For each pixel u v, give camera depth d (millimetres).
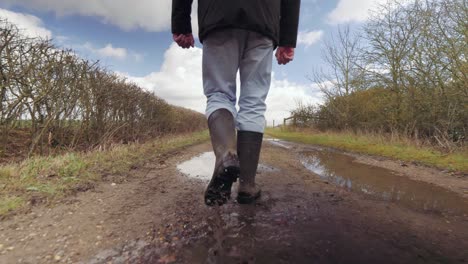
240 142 1496
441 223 1552
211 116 1373
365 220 1555
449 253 1173
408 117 6508
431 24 5621
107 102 4824
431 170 3521
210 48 1464
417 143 5520
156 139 6762
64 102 3873
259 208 1691
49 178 2271
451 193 2314
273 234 1309
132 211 1608
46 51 3457
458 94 5008
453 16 5121
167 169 3150
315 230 1376
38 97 3449
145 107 6375
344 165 3891
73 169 2580
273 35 1501
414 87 6328
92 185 2191
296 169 3297
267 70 1547
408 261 1097
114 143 4793
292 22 1640
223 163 1177
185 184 2365
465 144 4707
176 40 1716
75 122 4266
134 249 1144
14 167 2488
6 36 3127
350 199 1993
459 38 5000
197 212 1602
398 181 2807
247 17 1375
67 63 3746
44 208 1603
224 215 1554
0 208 1520
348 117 9953
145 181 2459
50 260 1051
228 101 1438
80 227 1355
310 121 14234
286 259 1076
